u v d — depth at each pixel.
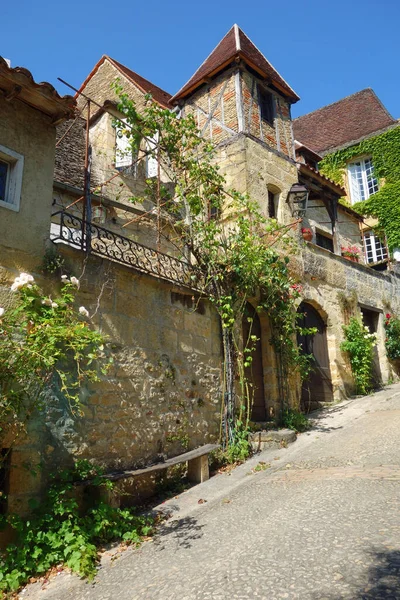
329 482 5.48
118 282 6.26
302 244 11.58
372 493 4.88
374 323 14.30
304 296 11.27
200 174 8.22
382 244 17.44
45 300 4.68
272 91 12.22
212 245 8.00
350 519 4.25
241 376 8.03
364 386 12.22
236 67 11.53
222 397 7.75
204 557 3.97
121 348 6.10
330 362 11.78
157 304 6.85
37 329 4.48
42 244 5.44
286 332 9.77
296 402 9.92
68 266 5.65
